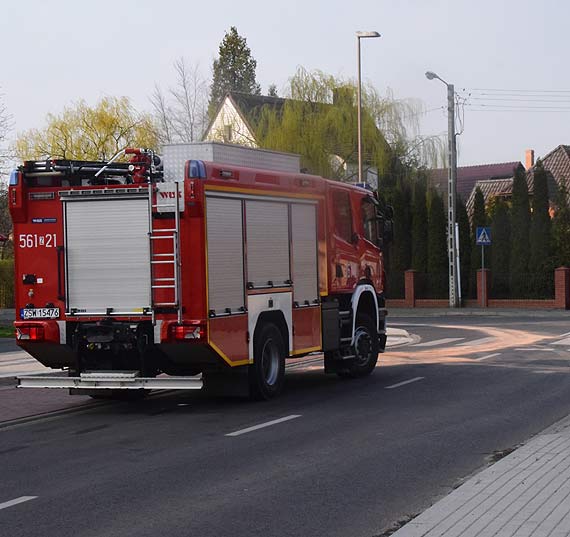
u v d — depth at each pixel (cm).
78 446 1065
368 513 729
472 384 1560
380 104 4484
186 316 1247
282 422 1194
